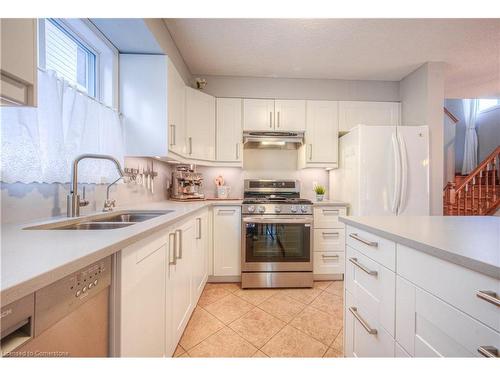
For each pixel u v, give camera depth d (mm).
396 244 808
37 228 975
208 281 2408
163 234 1151
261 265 2285
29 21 696
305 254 2316
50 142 1129
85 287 642
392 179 2260
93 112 1453
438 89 2459
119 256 770
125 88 1794
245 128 2668
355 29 1941
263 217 2301
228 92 2742
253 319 1729
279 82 2785
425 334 680
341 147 2703
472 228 903
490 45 2174
